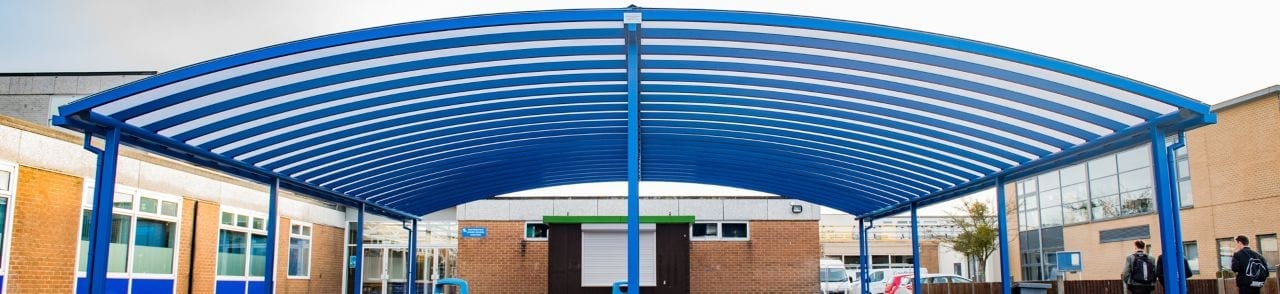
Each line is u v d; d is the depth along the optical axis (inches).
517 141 448.8
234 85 277.1
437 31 249.4
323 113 334.3
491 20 247.9
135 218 590.6
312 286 852.0
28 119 906.7
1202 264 990.4
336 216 922.1
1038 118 319.3
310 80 290.4
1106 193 1188.5
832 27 249.9
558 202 836.6
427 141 423.5
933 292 698.2
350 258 932.6
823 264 1056.8
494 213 833.5
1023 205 1437.0
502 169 527.2
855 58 284.0
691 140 453.1
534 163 516.1
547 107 374.0
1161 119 289.6
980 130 359.9
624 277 716.0
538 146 462.6
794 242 825.5
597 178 587.8
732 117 396.2
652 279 717.9
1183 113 279.4
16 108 912.3
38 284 495.8
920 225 1866.4
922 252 1899.6
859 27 250.1
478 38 261.6
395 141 411.5
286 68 271.4
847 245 1915.6
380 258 930.7
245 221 738.2
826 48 266.4
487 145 451.5
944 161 431.8
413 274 605.6
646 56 294.5
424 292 926.4
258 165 394.6
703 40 270.7
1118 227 1149.7
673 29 262.1
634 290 256.2
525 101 358.3
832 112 367.2
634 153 263.7
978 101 313.7
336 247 919.7
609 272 716.7
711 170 546.9
